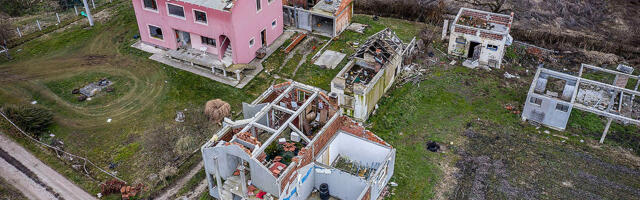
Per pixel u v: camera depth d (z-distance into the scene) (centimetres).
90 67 3653
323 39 4019
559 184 2603
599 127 3016
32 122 2970
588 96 3206
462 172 2684
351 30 4169
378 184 2391
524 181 2622
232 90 3366
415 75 3547
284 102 2741
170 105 3228
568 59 3781
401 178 2631
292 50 3859
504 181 2623
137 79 3506
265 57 3756
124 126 3038
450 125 3053
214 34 3453
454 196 2531
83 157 2783
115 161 2750
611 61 3738
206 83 3444
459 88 3409
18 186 2556
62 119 3098
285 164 2359
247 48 3584
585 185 2595
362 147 2602
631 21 4409
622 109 3098
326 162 2594
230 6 3247
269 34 3853
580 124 3042
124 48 3897
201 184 2589
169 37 3709
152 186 2567
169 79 3497
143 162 2741
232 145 2136
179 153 2792
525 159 2775
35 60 3747
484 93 3356
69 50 3881
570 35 4103
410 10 4359
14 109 3009
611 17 4475
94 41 4006
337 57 3762
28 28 4203
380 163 2606
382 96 3288
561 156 2794
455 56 3788
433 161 2759
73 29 4181
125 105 3238
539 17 4459
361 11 4500
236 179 2319
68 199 2484
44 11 4519
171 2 3431
